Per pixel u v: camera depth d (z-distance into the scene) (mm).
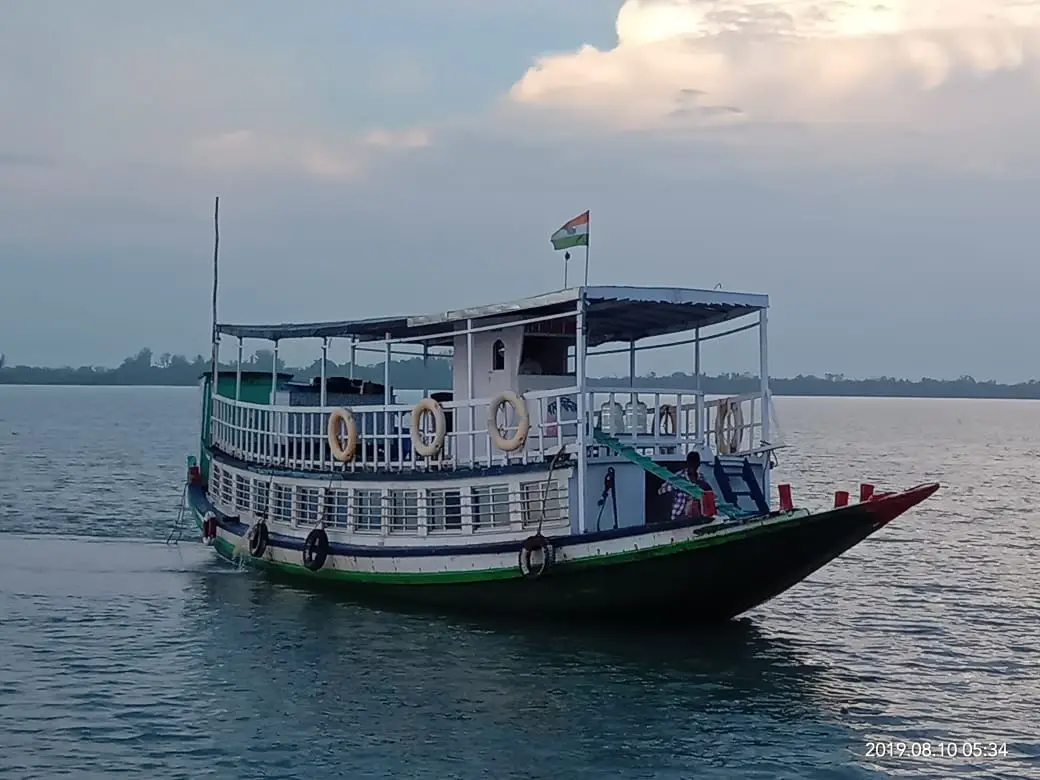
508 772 18250
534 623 26344
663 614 25047
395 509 28250
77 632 26609
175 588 31578
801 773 18672
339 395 36094
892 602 32750
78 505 51062
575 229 26031
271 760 18609
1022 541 46000
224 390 39875
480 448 28766
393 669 23406
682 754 19203
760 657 25062
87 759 18594
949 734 20797
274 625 27156
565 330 28516
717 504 24484
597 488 25141
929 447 129750
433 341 31938
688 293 25250
